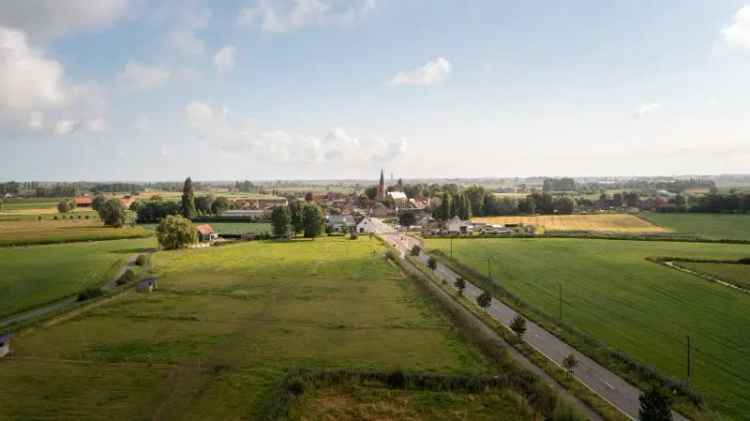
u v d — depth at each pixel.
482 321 61.78
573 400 39.88
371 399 40.25
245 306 68.62
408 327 58.78
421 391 41.78
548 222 198.50
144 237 158.38
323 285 82.94
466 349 51.25
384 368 45.88
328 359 48.25
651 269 94.31
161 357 48.25
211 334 55.69
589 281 85.31
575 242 136.00
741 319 62.34
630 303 70.44
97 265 103.38
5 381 42.25
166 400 38.94
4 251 125.31
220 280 87.12
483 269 97.44
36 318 59.94
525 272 93.94
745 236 151.50
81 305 66.62
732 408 38.38
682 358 49.12
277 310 66.56
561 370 45.66
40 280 87.94
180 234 131.88
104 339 53.69
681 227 176.00
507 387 41.97
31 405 37.91
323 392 41.31
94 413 36.75
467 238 151.38
